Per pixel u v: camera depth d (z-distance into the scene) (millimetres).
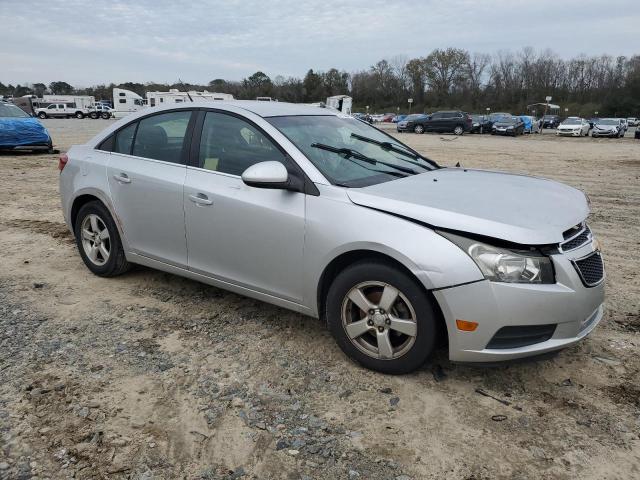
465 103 92875
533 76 92375
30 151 16016
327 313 3336
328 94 98812
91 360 3346
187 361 3359
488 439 2652
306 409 2881
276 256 3467
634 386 3127
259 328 3832
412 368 3086
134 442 2598
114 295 4406
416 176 3730
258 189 3537
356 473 2416
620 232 6922
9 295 4379
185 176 3949
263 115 3814
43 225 6793
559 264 2854
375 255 3092
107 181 4461
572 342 2947
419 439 2648
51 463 2441
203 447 2574
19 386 3039
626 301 4426
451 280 2812
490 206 3064
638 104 72438
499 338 2852
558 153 20562
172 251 4117
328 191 3279
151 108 4453
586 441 2643
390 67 104188
